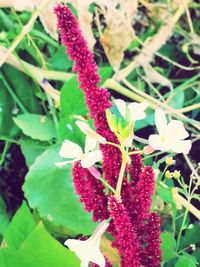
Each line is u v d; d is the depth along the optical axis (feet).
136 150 0.87
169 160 1.03
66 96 1.11
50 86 1.24
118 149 0.85
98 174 0.84
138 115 0.80
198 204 1.29
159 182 1.08
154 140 0.79
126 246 0.83
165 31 1.37
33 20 1.21
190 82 1.40
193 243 1.17
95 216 0.87
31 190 1.12
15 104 1.27
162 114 0.80
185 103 1.35
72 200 1.10
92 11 1.35
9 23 1.32
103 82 1.12
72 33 0.86
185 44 1.37
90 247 0.80
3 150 1.33
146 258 0.88
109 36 1.31
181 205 1.17
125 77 1.37
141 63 1.34
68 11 0.86
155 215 0.87
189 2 1.43
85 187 0.86
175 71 1.45
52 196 1.11
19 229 1.01
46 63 1.29
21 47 1.31
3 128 1.24
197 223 1.26
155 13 1.39
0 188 1.31
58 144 1.16
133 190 0.87
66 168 1.13
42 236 0.89
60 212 1.10
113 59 1.32
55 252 0.89
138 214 0.86
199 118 1.39
